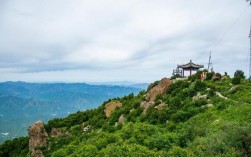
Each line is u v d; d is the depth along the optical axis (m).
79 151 47.19
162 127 54.62
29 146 86.12
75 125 92.31
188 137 41.81
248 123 37.84
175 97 66.12
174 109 62.50
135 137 44.72
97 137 54.03
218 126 42.78
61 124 94.56
